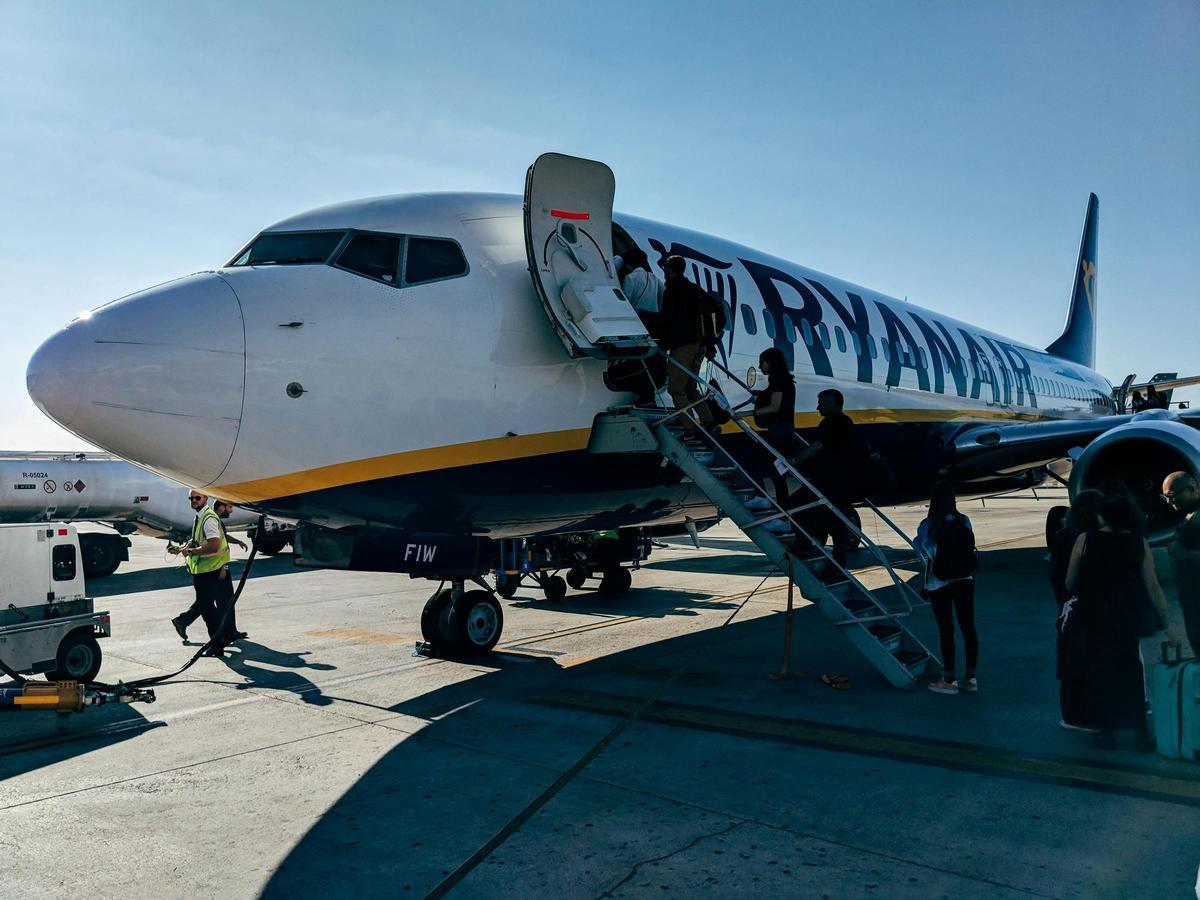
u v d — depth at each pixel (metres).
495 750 5.85
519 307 7.43
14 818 4.80
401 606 13.28
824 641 9.63
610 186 7.69
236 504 6.94
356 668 8.73
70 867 4.14
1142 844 4.14
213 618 10.05
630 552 13.86
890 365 12.25
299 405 6.50
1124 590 5.41
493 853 4.20
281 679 8.31
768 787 5.02
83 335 6.20
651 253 8.96
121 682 8.32
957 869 3.92
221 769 5.61
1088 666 5.55
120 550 19.55
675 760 5.53
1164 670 5.36
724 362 9.15
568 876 3.94
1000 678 7.61
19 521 19.64
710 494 7.58
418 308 7.04
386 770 5.49
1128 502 5.45
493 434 7.23
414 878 3.96
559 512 8.06
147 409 6.12
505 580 13.32
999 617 10.79
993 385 15.93
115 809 4.92
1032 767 5.27
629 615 11.87
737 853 4.13
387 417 6.80
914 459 12.80
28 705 6.42
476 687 7.74
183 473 6.46
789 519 7.57
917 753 5.58
